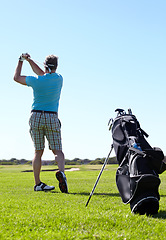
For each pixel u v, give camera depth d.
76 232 3.06
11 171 20.03
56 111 6.30
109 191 6.09
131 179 3.68
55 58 6.21
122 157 4.05
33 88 6.16
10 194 5.60
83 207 4.19
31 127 6.22
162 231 3.17
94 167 21.33
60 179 5.81
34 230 3.09
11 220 3.39
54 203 4.52
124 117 4.22
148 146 3.93
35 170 6.33
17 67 6.18
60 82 6.31
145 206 3.78
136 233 3.07
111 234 3.01
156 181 3.57
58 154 6.20
